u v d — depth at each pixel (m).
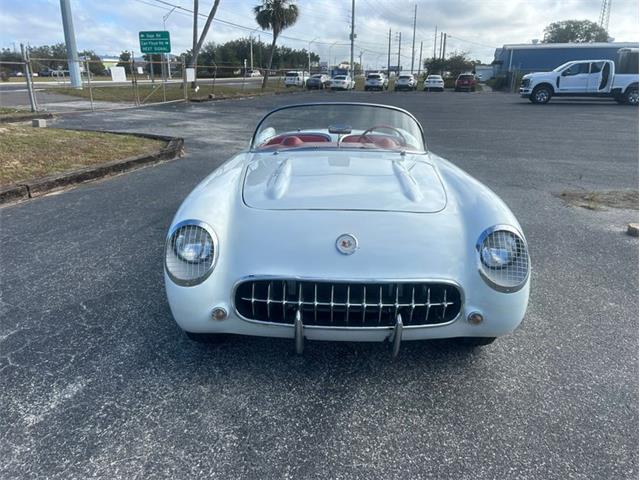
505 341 2.66
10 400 2.14
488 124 14.73
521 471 1.79
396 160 3.04
